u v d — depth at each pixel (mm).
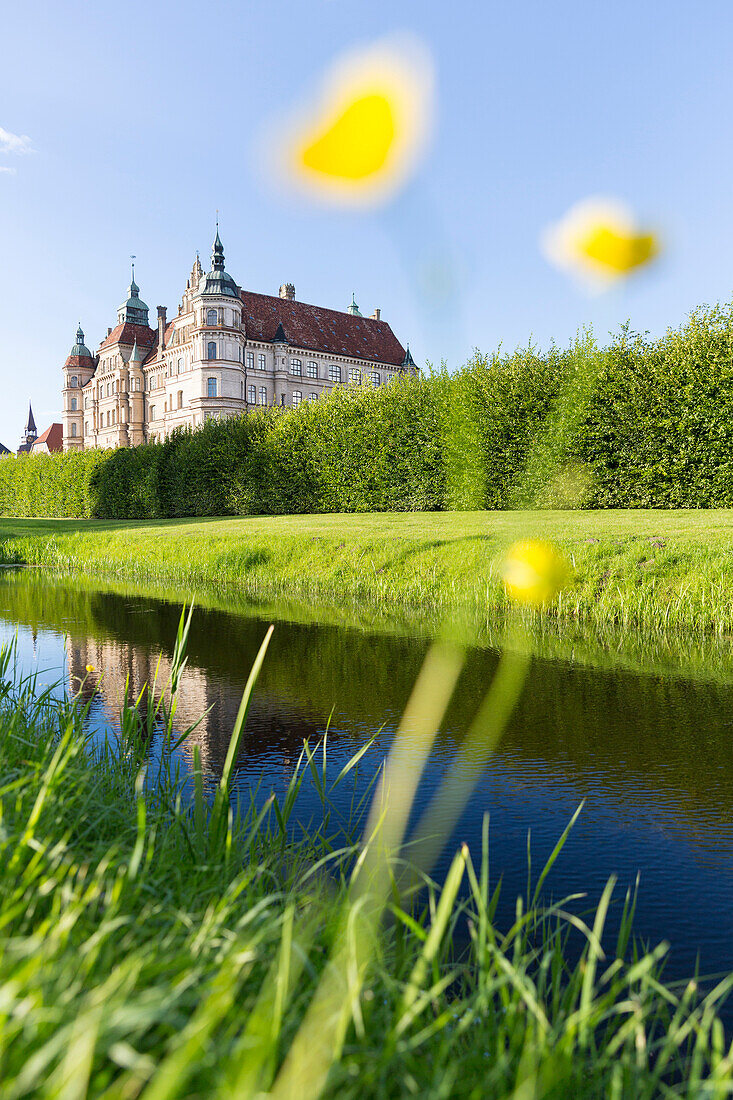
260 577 10953
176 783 2619
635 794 2816
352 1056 960
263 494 21328
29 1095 750
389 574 9398
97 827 1909
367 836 2426
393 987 1168
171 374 54000
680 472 12609
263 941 1292
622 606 6793
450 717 3936
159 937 1224
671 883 2141
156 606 8812
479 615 7340
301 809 2676
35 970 896
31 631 6941
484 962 1235
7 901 1139
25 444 108812
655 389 12750
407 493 16922
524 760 3223
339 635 6578
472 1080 1033
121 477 27906
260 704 4238
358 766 3174
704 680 4672
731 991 1633
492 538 9719
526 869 2234
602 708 4043
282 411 21562
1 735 2285
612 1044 1108
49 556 15789
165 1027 951
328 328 57562
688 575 7027
